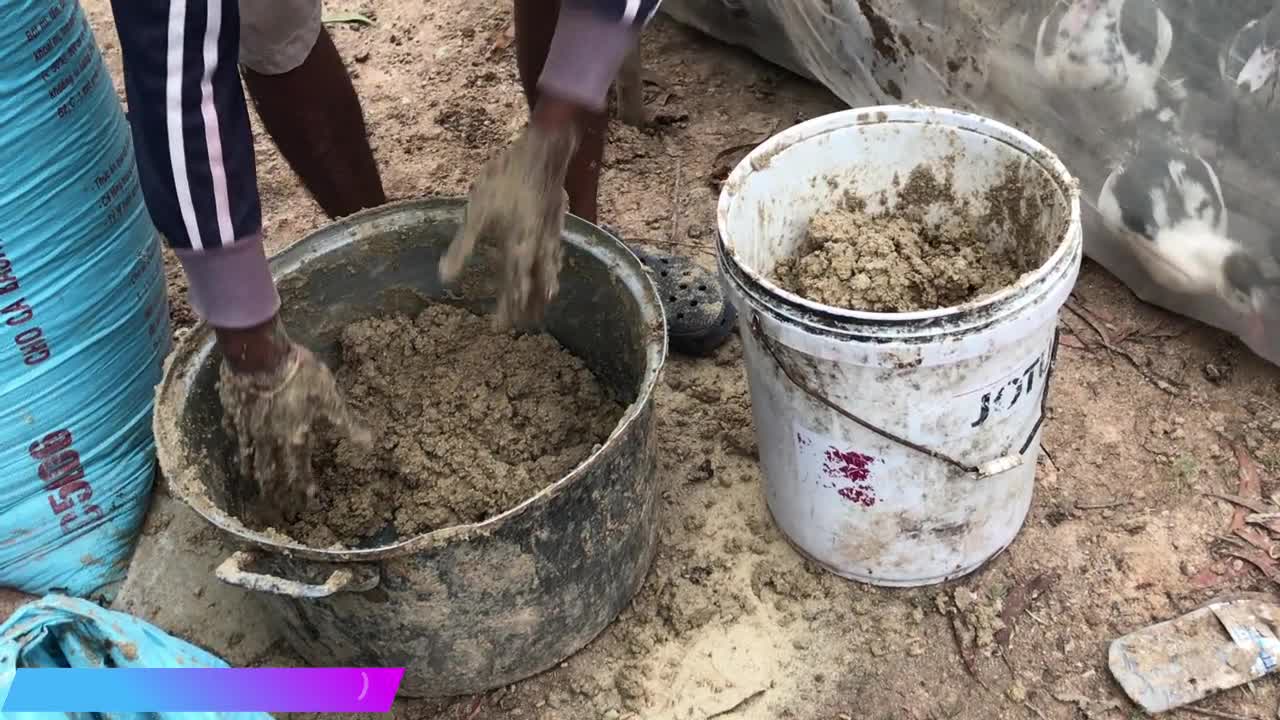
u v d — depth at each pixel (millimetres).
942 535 1660
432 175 2645
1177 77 1804
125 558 1906
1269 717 1560
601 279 1804
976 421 1489
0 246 1556
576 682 1701
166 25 1089
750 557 1830
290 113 1947
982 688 1638
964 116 1625
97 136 1680
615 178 2598
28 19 1493
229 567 1345
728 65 2904
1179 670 1592
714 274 2188
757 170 1632
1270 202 1773
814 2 2410
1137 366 2047
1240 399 1973
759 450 1773
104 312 1747
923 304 1671
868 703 1634
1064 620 1698
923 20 2174
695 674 1688
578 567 1567
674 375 2145
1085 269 2248
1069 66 1945
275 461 1618
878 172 1738
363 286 1953
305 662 1770
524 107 2818
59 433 1736
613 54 1154
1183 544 1773
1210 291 1965
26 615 1459
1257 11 1647
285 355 1434
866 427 1477
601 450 1436
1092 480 1878
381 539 1846
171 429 1562
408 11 3209
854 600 1757
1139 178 1953
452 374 1949
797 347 1416
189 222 1195
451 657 1587
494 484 1779
